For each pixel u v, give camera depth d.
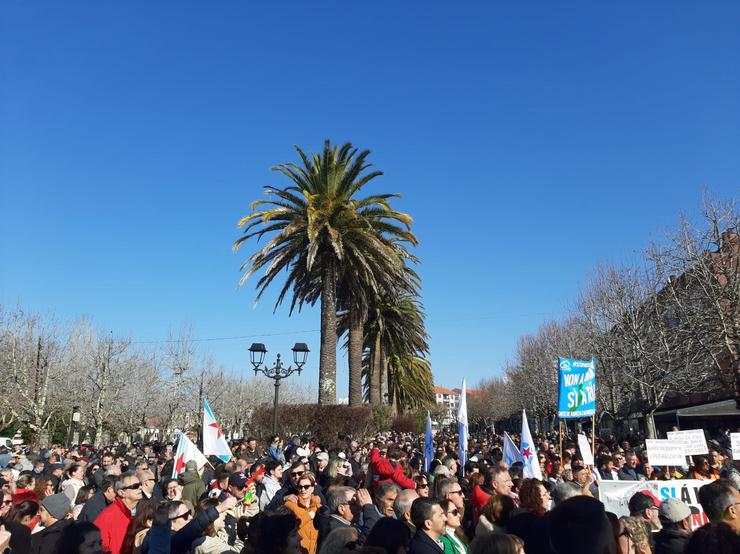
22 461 14.21
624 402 33.53
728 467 10.86
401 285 28.02
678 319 26.38
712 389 27.08
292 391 83.31
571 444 20.33
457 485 5.79
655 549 4.74
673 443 10.66
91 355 41.12
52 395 38.56
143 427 46.00
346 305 28.61
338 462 9.32
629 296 28.72
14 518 4.93
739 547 3.08
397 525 4.07
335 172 25.48
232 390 61.44
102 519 5.50
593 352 31.81
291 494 6.56
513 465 9.16
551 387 44.09
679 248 24.97
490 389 101.00
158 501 5.41
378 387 36.62
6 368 35.56
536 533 4.54
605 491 8.65
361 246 25.11
